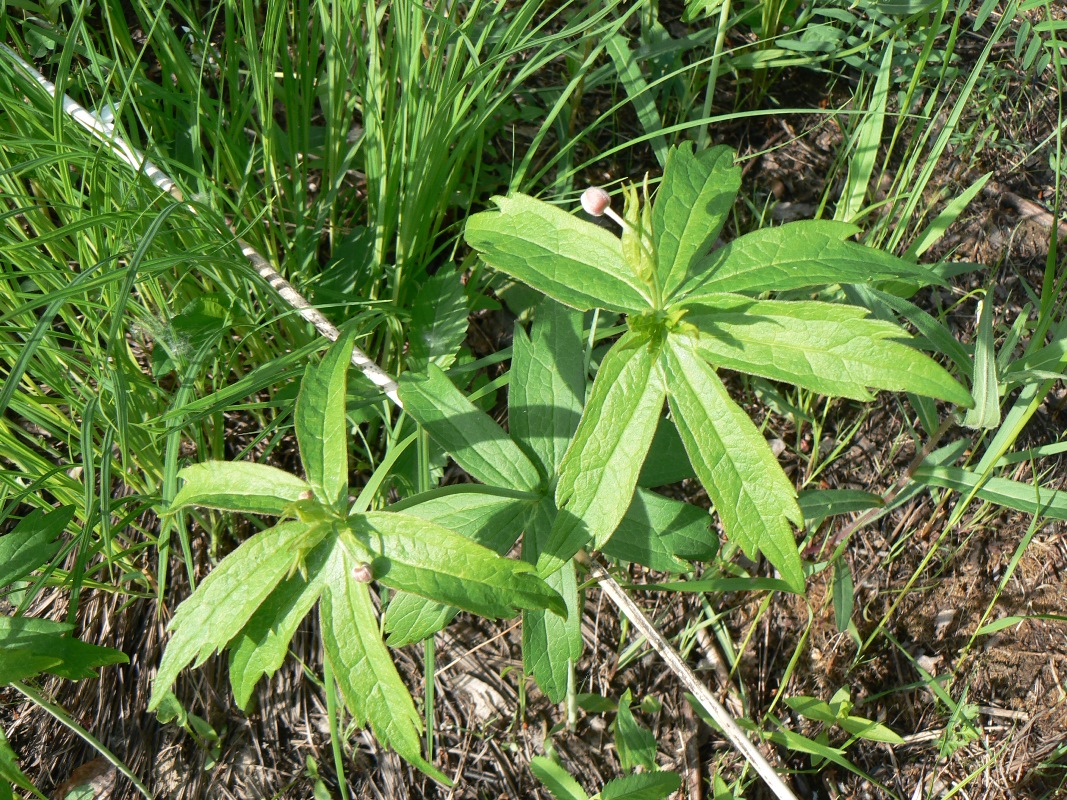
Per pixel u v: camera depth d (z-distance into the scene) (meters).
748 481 0.26
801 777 0.39
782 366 0.25
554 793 0.35
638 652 0.41
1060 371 0.33
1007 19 0.39
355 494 0.41
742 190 0.51
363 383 0.39
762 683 0.41
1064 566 0.43
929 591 0.43
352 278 0.42
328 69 0.41
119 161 0.33
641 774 0.35
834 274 0.27
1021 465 0.44
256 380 0.35
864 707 0.41
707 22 0.53
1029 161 0.52
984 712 0.40
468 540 0.25
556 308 0.34
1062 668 0.41
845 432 0.46
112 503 0.34
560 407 0.32
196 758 0.38
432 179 0.40
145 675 0.38
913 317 0.35
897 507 0.44
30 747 0.37
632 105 0.52
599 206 0.25
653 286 0.26
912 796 0.39
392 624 0.29
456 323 0.41
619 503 0.26
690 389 0.26
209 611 0.25
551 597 0.25
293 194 0.44
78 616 0.39
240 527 0.41
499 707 0.39
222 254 0.36
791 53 0.53
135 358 0.42
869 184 0.50
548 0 0.51
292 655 0.39
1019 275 0.47
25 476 0.39
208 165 0.43
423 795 0.38
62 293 0.28
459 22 0.45
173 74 0.45
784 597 0.42
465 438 0.32
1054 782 0.39
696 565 0.42
